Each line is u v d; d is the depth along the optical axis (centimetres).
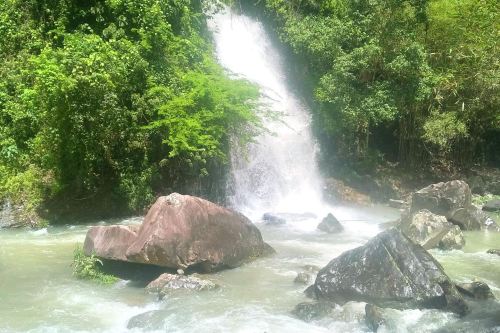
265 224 1577
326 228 1480
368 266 903
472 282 953
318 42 2123
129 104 1675
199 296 923
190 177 1731
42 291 964
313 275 1036
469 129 2422
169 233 1012
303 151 2206
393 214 1822
